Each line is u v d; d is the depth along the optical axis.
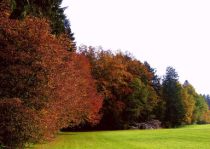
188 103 119.56
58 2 37.31
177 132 63.31
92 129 79.12
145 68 93.69
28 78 20.27
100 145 34.50
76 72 40.53
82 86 49.25
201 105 142.75
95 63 78.75
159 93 101.25
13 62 20.33
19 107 19.34
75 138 45.94
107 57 79.88
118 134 57.69
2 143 20.75
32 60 20.31
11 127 19.48
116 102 80.25
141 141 41.12
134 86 83.94
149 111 91.25
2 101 18.73
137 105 84.00
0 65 20.33
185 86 140.75
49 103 21.83
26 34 20.53
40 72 20.41
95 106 59.22
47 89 20.89
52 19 35.75
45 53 20.66
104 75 78.69
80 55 55.41
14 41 20.44
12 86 20.11
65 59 31.17
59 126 33.72
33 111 19.75
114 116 80.56
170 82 105.25
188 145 35.34
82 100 49.38
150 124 89.62
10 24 20.62
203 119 147.00
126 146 33.47
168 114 102.44
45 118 21.22
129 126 84.56
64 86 26.81
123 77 82.25
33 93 20.45
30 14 26.19
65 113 34.12
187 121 118.62
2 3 20.61
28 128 20.08
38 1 30.16
